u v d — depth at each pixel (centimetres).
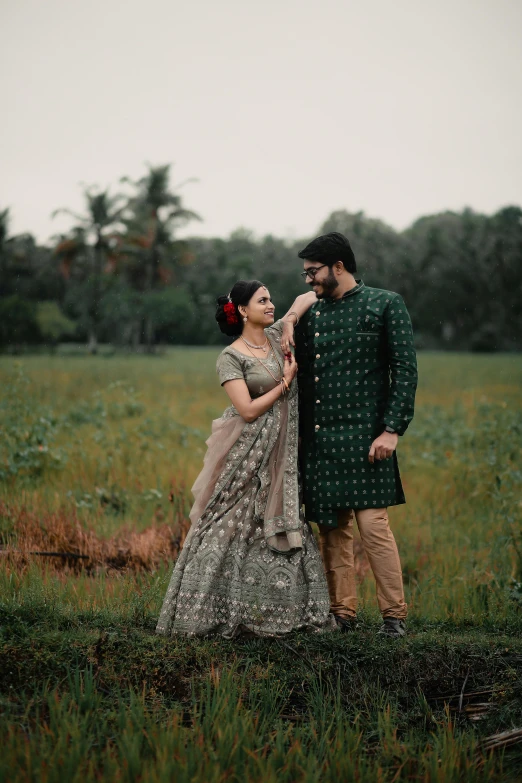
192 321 5569
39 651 385
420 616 496
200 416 1325
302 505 448
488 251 6109
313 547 438
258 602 420
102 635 406
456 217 6675
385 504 435
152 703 366
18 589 495
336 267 442
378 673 396
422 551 634
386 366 446
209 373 2664
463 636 438
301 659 402
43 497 708
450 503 798
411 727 367
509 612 487
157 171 5034
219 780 303
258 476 437
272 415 444
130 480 792
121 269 5278
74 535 613
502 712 370
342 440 437
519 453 895
